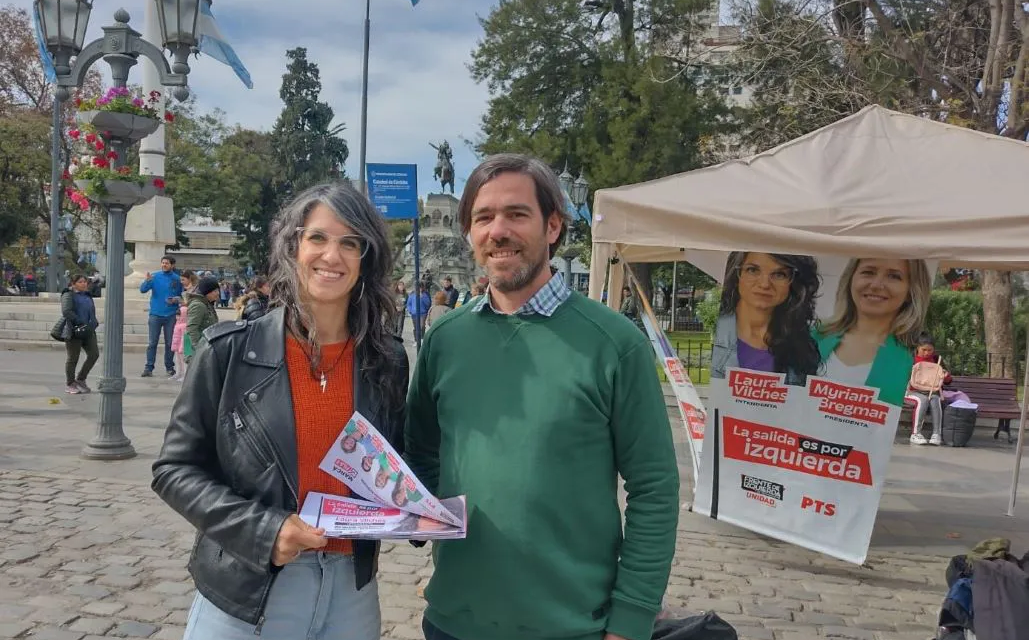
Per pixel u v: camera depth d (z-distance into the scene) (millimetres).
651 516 1749
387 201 11016
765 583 4379
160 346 15953
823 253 4270
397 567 4355
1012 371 11641
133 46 6336
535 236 1786
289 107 53531
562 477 1697
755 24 13227
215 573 1723
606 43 28969
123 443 6543
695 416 5527
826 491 4789
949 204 4355
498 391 1760
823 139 5152
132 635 3369
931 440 9117
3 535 4531
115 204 6348
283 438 1738
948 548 5129
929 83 11938
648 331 5949
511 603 1692
